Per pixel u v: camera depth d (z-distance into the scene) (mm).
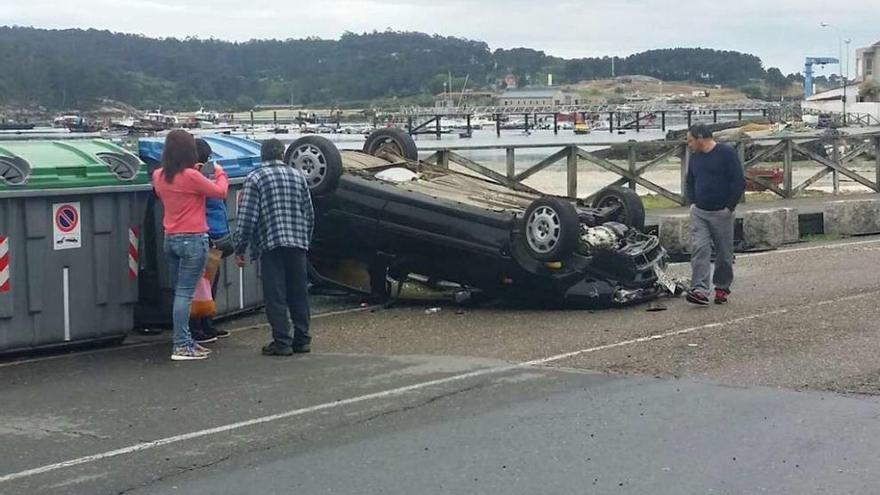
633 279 10273
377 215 10750
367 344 8836
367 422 6348
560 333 9070
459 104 103875
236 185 10148
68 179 8352
